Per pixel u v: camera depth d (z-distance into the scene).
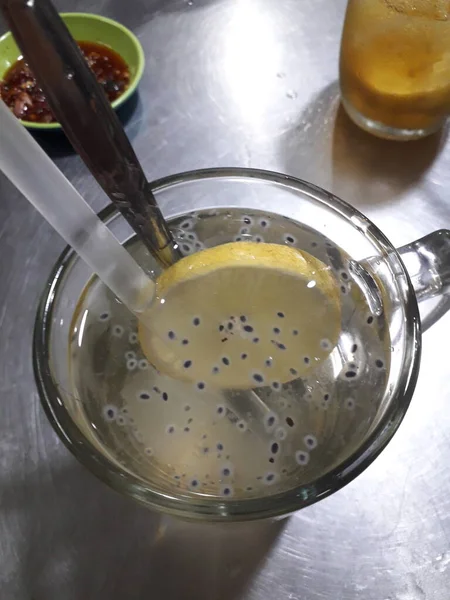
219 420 0.11
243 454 0.11
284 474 0.11
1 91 0.20
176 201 0.14
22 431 0.15
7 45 0.20
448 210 0.17
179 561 0.13
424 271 0.13
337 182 0.18
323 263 0.12
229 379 0.11
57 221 0.09
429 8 0.15
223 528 0.13
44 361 0.11
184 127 0.19
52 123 0.18
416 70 0.16
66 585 0.13
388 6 0.15
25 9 0.08
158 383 0.11
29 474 0.14
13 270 0.17
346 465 0.10
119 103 0.19
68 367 0.12
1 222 0.18
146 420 0.11
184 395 0.11
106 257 0.10
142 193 0.11
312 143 0.19
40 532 0.13
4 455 0.14
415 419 0.14
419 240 0.14
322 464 0.11
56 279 0.12
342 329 0.12
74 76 0.09
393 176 0.18
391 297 0.12
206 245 0.13
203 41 0.21
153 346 0.11
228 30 0.21
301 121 0.19
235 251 0.12
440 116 0.17
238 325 0.11
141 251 0.13
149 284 0.11
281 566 0.13
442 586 0.13
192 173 0.13
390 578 0.13
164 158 0.19
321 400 0.11
